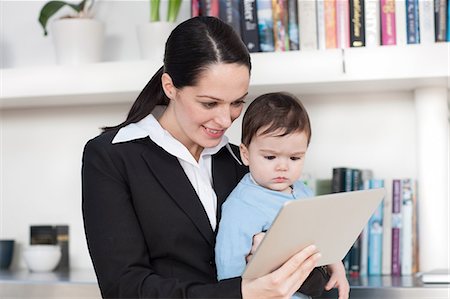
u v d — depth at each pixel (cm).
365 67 258
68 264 310
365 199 180
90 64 277
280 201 199
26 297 263
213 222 201
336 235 182
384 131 291
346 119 293
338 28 270
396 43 267
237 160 215
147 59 282
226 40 184
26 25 318
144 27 282
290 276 175
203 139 190
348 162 292
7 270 306
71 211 314
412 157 288
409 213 273
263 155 203
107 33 310
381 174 290
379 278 264
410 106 289
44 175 317
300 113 203
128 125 203
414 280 257
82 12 294
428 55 255
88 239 193
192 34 186
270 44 271
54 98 289
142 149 196
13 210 319
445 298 236
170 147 198
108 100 298
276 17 272
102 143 196
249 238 192
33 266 298
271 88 273
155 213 192
